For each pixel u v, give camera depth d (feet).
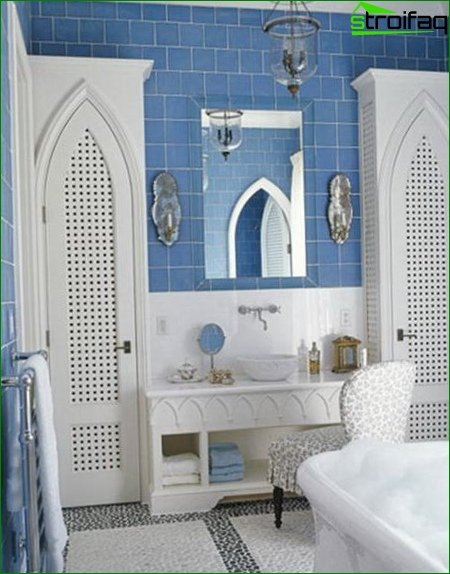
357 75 14.99
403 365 10.80
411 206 14.33
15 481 7.48
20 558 8.43
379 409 10.61
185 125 14.21
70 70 12.94
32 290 12.40
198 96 14.28
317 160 14.79
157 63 14.11
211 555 10.48
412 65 15.23
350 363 14.28
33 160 12.57
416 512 6.23
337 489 6.82
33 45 13.61
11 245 8.79
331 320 14.76
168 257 14.06
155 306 13.98
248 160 14.48
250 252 14.43
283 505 12.94
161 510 12.45
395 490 6.53
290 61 10.58
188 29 14.25
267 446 14.49
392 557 5.38
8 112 8.98
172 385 13.11
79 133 13.03
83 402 13.04
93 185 13.09
